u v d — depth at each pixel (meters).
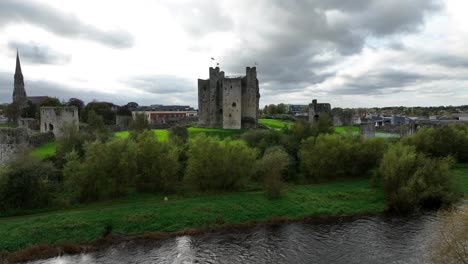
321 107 125.94
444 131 73.56
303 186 58.59
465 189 55.28
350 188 57.09
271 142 70.00
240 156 54.38
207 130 102.44
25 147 52.44
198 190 54.31
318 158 60.62
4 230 38.53
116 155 49.19
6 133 54.44
